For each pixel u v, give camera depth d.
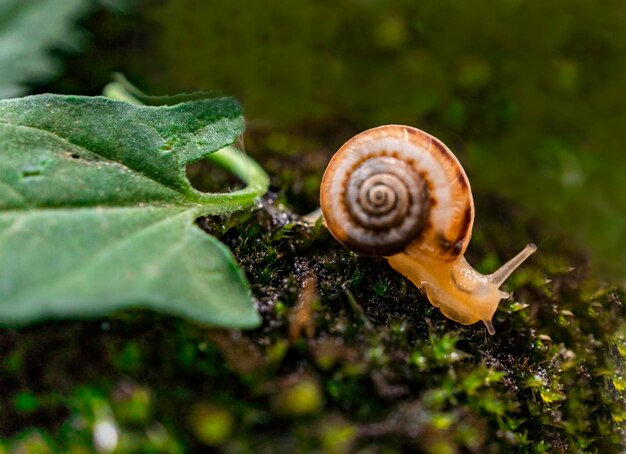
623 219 0.14
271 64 0.15
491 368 0.11
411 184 0.12
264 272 0.11
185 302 0.10
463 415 0.11
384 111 0.15
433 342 0.11
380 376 0.11
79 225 0.10
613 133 0.15
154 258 0.10
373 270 0.12
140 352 0.11
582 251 0.13
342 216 0.12
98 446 0.10
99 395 0.10
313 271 0.11
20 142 0.11
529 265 0.13
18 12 0.14
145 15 0.15
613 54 0.16
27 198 0.10
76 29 0.14
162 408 0.10
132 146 0.11
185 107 0.11
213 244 0.10
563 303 0.12
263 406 0.10
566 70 0.15
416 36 0.16
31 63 0.13
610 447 0.11
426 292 0.12
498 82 0.15
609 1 0.16
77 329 0.11
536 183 0.14
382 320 0.11
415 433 0.10
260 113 0.15
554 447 0.11
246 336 0.11
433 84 0.15
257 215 0.12
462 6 0.16
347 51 0.16
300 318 0.11
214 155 0.13
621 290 0.13
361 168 0.12
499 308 0.12
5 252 0.10
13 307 0.10
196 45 0.15
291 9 0.16
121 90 0.14
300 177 0.13
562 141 0.15
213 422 0.10
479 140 0.15
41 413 0.10
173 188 0.11
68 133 0.11
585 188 0.14
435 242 0.12
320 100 0.15
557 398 0.11
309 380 0.11
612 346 0.12
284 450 0.10
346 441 0.10
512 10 0.16
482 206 0.14
